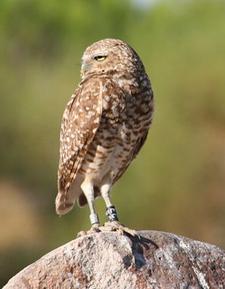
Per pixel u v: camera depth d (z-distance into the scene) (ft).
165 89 80.38
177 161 78.69
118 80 31.14
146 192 77.66
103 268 27.12
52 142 89.10
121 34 112.06
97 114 31.01
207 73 80.59
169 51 82.58
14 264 82.64
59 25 113.91
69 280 26.94
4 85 90.12
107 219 31.22
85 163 31.42
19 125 89.86
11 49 108.78
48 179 90.07
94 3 116.37
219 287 27.76
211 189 78.74
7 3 113.80
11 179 91.04
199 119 80.28
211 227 78.89
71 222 81.51
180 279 27.43
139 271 27.22
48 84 90.33
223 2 89.04
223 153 79.51
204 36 82.89
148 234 27.91
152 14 98.89
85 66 31.73
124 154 31.55
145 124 31.55
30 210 89.40
